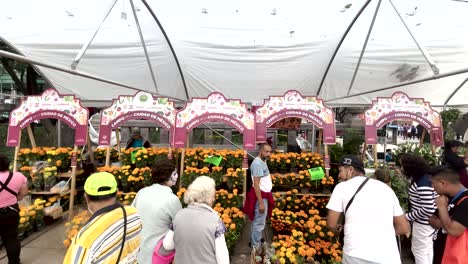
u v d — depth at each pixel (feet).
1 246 13.94
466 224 7.40
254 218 13.71
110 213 5.77
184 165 17.04
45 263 12.85
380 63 21.06
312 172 16.01
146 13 17.02
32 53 19.33
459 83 22.67
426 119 16.66
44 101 17.17
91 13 15.87
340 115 49.32
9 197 11.72
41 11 15.44
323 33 18.63
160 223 8.29
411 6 14.65
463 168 13.34
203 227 6.82
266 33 18.75
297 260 10.36
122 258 5.64
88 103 26.35
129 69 22.49
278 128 27.58
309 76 24.41
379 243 7.39
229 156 16.70
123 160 17.39
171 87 26.61
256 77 24.61
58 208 17.17
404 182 14.67
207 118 16.08
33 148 17.84
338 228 9.84
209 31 18.92
